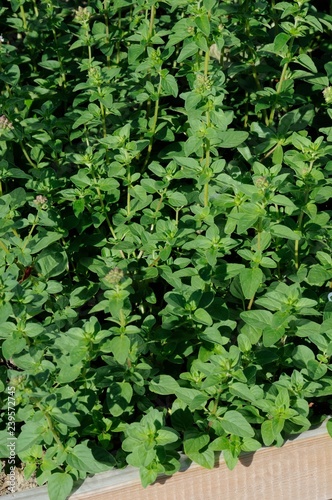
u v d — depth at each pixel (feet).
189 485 2.86
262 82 3.76
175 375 3.08
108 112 3.30
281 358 2.99
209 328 2.89
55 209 3.18
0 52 3.48
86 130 3.45
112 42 3.63
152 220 3.13
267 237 2.94
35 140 3.44
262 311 2.89
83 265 3.18
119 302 2.74
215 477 2.87
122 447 2.79
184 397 2.86
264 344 2.82
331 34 3.84
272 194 2.85
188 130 3.21
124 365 2.88
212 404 2.89
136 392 2.93
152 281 3.22
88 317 3.29
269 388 2.89
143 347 2.91
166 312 2.98
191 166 3.06
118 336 2.80
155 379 2.92
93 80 3.25
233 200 3.01
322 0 4.03
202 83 3.02
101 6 3.65
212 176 3.05
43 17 3.73
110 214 3.28
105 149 3.21
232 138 3.08
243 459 2.88
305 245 3.14
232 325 2.98
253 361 2.91
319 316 3.06
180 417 2.94
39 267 3.02
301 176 3.03
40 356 2.82
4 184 3.42
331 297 3.02
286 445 2.90
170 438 2.77
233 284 3.08
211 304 3.00
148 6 3.43
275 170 2.93
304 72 3.42
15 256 2.92
